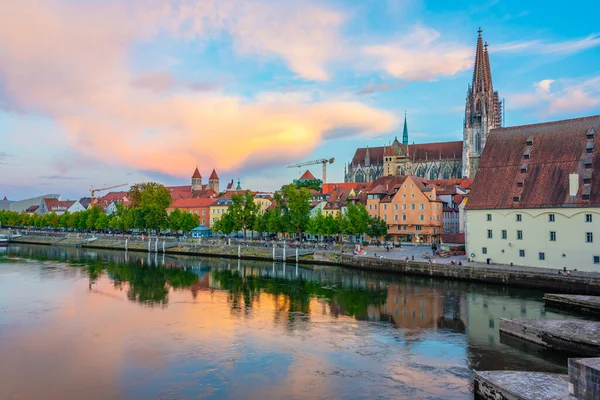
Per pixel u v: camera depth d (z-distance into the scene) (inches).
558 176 3297.2
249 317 2263.8
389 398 1320.1
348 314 2315.5
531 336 1787.6
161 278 3604.8
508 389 1195.9
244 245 5403.5
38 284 3294.8
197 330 2027.6
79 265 4525.1
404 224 5644.7
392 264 3676.2
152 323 2153.1
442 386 1402.6
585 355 1606.8
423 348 1761.8
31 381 1467.8
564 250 3110.2
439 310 2386.8
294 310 2409.0
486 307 2443.4
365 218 5285.4
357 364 1590.8
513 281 2974.9
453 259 3742.6
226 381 1453.0
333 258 4382.4
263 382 1441.9
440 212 5777.6
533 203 3275.1
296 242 5541.3
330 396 1337.4
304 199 5467.5
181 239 6245.1
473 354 1689.2
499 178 3587.6
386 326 2082.9
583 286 2677.2
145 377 1491.1
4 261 4872.0
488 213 3494.1
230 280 3476.9
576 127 3442.4
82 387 1419.8
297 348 1768.0
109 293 2928.2
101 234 7514.8
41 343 1849.2
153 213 7130.9
